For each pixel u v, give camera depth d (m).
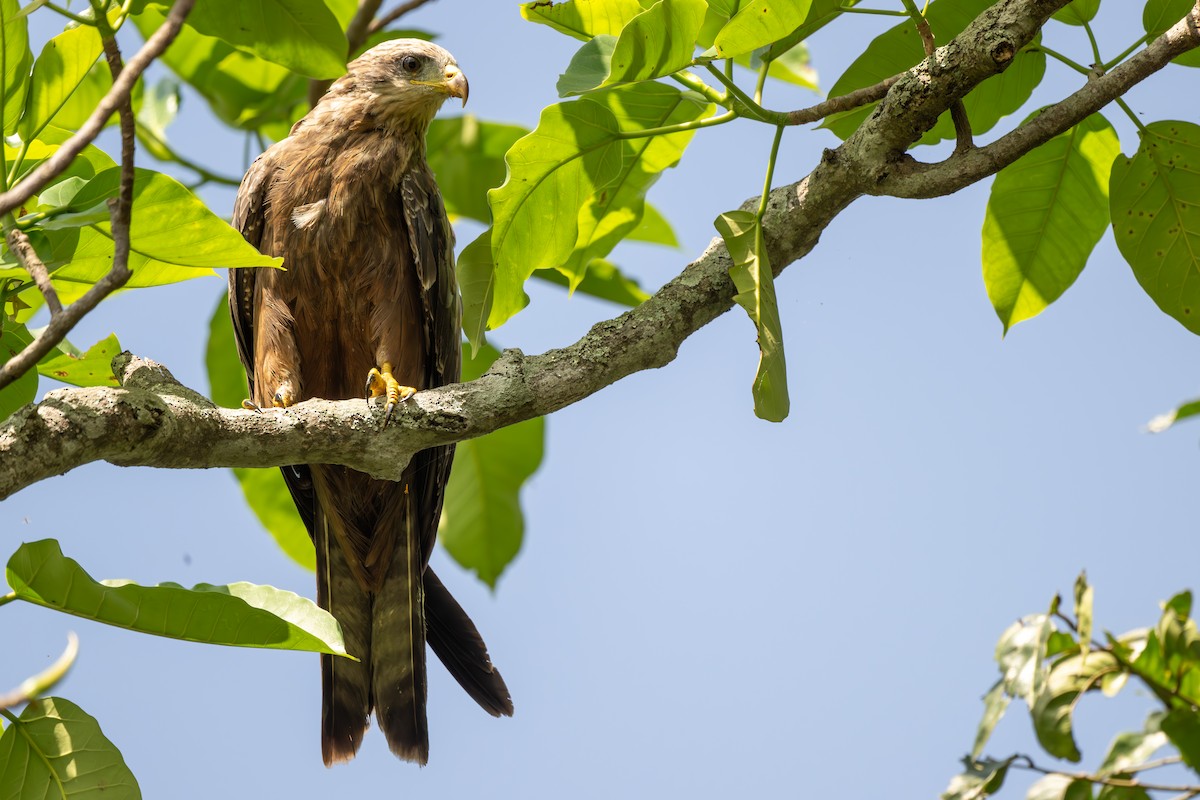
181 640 5.74
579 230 8.40
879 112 6.56
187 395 6.18
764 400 6.57
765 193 6.79
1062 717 5.52
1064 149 7.33
